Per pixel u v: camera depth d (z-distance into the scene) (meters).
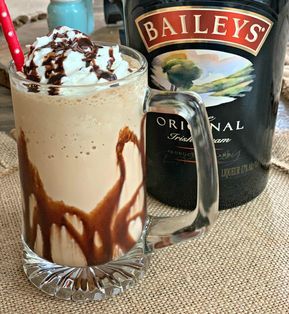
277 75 0.28
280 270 0.25
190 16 0.25
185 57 0.26
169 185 0.29
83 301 0.24
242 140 0.28
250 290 0.24
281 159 0.33
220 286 0.24
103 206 0.23
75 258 0.24
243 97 0.27
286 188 0.31
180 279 0.25
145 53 0.27
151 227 0.26
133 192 0.24
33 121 0.22
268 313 0.23
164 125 0.28
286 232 0.28
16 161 0.34
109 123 0.22
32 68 0.22
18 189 0.31
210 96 0.26
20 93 0.22
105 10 0.58
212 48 0.25
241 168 0.29
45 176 0.22
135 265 0.25
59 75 0.21
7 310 0.23
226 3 0.24
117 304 0.24
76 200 0.23
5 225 0.28
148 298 0.24
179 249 0.27
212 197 0.24
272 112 0.29
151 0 0.25
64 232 0.23
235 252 0.26
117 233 0.24
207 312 0.23
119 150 0.22
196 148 0.24
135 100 0.22
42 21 0.62
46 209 0.23
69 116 0.21
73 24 0.53
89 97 0.21
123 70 0.23
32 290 0.24
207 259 0.26
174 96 0.23
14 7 0.66
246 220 0.29
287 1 0.26
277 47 0.27
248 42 0.25
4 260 0.26
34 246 0.24
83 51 0.22
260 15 0.25
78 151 0.22
